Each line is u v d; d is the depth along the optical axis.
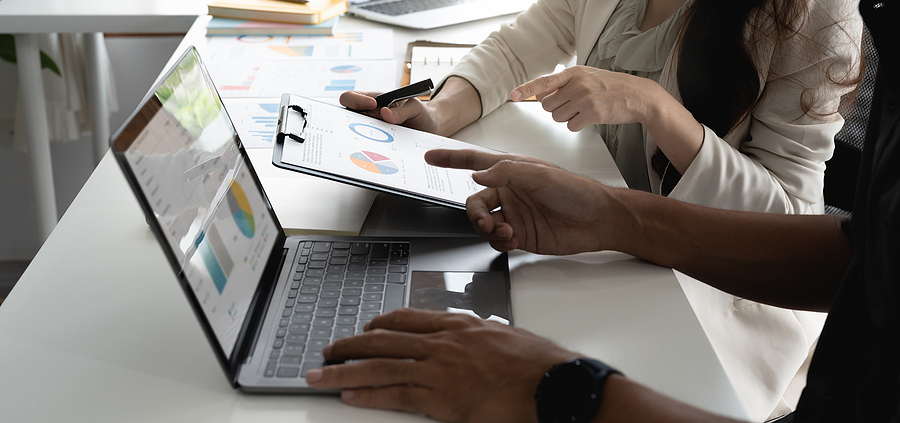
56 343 0.51
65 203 2.22
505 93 1.04
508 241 0.61
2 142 2.05
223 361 0.45
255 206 0.59
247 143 0.87
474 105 0.98
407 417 0.45
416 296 0.56
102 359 0.49
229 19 1.36
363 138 0.74
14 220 2.19
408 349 0.46
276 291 0.56
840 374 0.53
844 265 0.62
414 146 0.78
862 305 0.52
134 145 0.40
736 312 0.82
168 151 0.45
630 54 0.99
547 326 0.53
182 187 0.45
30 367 0.48
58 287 0.57
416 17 1.41
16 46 1.53
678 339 0.52
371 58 1.21
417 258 0.61
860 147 0.98
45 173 1.70
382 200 0.74
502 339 0.46
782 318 0.83
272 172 0.79
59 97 1.93
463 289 0.57
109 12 1.36
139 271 0.60
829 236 0.63
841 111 0.87
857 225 0.53
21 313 0.54
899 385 0.44
